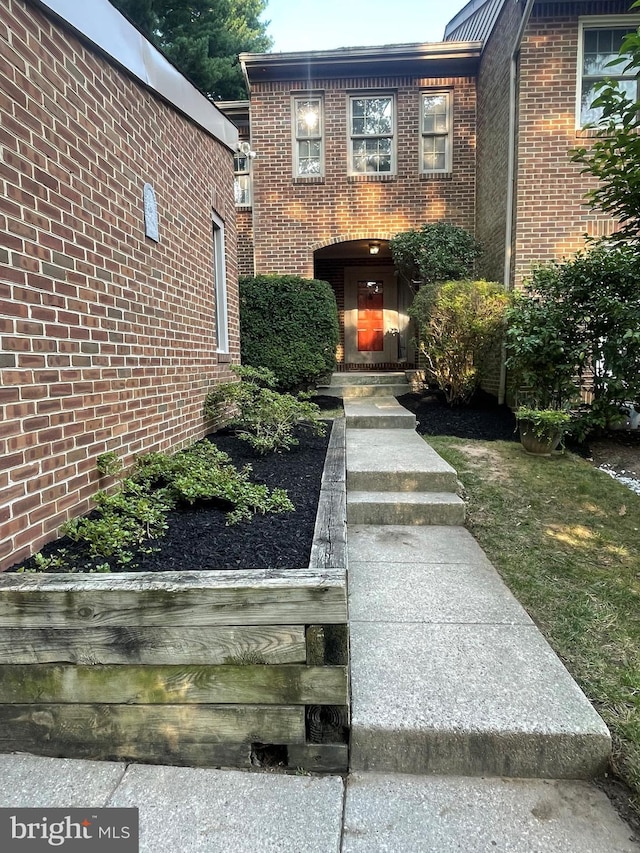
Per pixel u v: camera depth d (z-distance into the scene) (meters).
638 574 2.67
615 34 6.06
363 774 1.55
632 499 3.65
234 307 5.85
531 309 5.05
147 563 1.91
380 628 2.14
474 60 7.76
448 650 1.97
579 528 3.25
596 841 1.30
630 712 1.66
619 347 4.57
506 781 1.52
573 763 1.53
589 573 2.68
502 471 4.18
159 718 1.56
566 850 1.27
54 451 2.14
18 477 1.89
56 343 2.17
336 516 2.45
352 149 8.18
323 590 1.50
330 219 8.20
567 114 6.09
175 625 1.53
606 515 3.42
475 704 1.65
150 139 3.29
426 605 2.35
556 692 1.72
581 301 4.89
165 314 3.53
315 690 1.53
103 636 1.54
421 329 6.55
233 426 5.02
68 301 2.28
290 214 8.22
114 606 1.53
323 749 1.56
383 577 2.66
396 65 7.85
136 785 1.49
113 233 2.74
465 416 6.04
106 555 1.95
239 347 6.21
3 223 1.83
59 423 2.18
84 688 1.56
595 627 2.17
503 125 6.65
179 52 11.73
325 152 8.12
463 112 7.96
